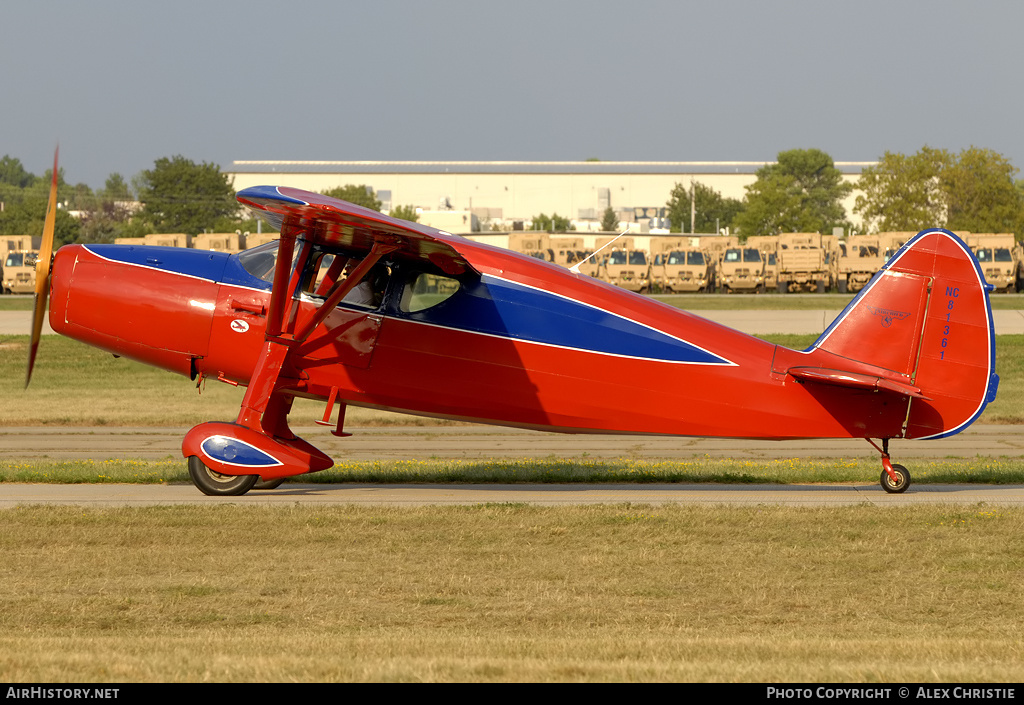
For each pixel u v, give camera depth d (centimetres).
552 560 3459
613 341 4734
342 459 6228
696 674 2223
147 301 4819
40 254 4962
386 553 3531
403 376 4712
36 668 2238
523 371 4722
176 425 8038
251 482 4625
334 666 2261
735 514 4131
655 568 3369
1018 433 7688
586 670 2248
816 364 4809
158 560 3406
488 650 2439
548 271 4794
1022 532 3859
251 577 3212
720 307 17725
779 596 3075
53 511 4053
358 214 3953
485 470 5400
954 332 4756
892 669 2275
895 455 6531
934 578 3275
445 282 4700
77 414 8450
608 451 6694
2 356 12031
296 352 4706
